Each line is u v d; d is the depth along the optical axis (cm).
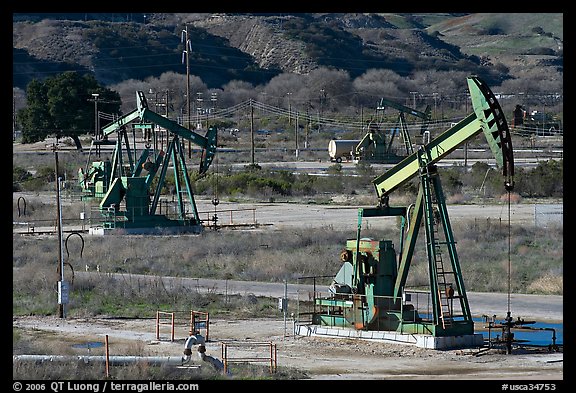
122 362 7144
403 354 7931
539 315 9838
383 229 16212
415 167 8500
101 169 17662
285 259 13162
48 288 11131
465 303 8338
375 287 8600
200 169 16725
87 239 15375
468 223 16050
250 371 7106
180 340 8625
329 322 8856
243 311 10119
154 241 15100
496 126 7856
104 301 10594
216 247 14400
